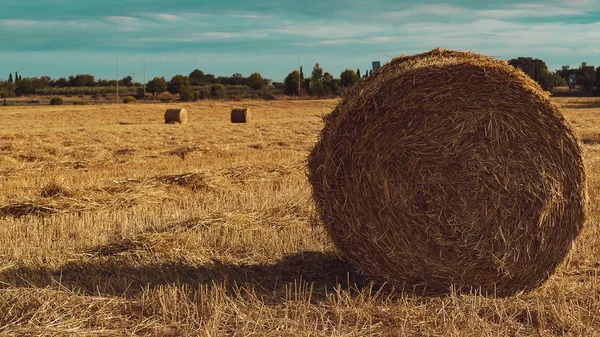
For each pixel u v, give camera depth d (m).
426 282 6.22
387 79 6.14
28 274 6.62
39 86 110.38
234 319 5.22
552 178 6.08
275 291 6.09
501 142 6.07
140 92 99.31
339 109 6.41
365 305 5.50
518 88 6.06
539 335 5.03
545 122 6.07
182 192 11.67
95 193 11.10
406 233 6.16
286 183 12.48
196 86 108.38
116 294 5.98
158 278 6.54
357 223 6.29
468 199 6.09
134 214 9.61
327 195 6.41
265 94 91.56
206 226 8.50
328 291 6.27
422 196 6.12
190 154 17.45
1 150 18.39
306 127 32.47
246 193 11.24
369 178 6.18
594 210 9.14
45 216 9.67
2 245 7.78
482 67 6.04
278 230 8.62
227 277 6.64
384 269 6.29
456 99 6.08
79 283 6.32
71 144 20.91
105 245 7.72
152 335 4.94
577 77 96.25
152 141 22.39
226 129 30.62
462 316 5.29
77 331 4.91
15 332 4.85
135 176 13.11
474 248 6.10
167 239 7.75
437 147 6.08
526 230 6.10
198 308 5.41
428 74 6.08
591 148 18.30
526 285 6.26
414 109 6.10
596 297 5.86
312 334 4.88
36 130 29.17
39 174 13.83
